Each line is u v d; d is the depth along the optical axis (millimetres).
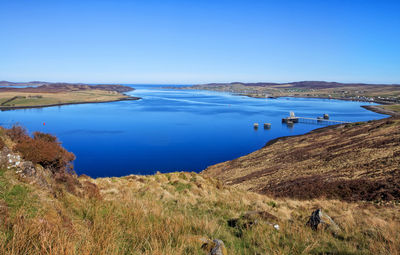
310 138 61000
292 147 54250
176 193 14508
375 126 53750
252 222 8023
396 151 29875
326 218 8141
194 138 87188
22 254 3723
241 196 16047
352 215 10320
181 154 66562
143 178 18703
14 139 9438
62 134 90562
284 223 8352
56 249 3803
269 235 6914
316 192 22234
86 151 68000
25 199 5527
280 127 112812
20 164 6914
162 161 60125
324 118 137375
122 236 5629
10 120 125812
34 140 9734
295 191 23703
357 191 20250
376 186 19922
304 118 137625
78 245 4414
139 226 6398
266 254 5520
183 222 7211
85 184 10633
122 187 15320
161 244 5059
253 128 109000
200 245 5430
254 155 54469
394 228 7625
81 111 174625
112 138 85250
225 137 89688
